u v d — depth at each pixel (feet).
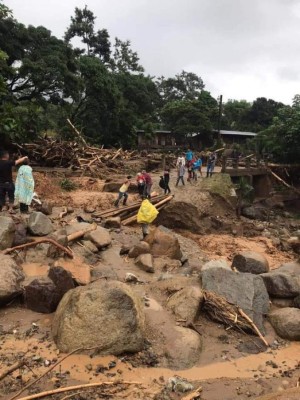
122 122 152.35
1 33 100.99
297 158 116.16
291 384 19.88
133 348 20.84
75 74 121.39
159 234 39.75
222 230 62.80
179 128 172.55
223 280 27.61
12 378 18.47
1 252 29.27
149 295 27.66
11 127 66.39
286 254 54.13
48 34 114.42
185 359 21.06
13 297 24.58
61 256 31.55
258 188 108.68
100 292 21.38
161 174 90.89
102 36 191.93
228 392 18.95
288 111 118.93
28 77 107.24
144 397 18.06
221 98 165.48
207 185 74.43
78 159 79.66
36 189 58.29
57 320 21.98
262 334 24.45
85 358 20.06
